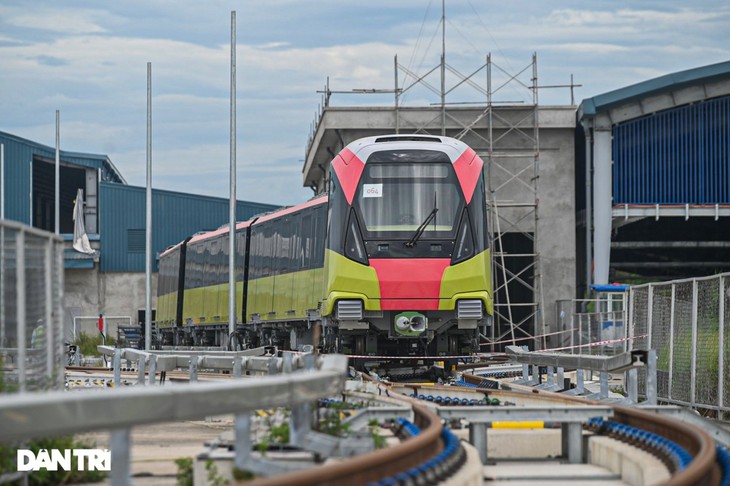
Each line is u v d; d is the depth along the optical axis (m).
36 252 22.33
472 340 60.72
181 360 45.16
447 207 57.38
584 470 25.08
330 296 56.94
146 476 23.75
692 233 125.31
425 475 19.08
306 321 72.56
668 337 49.69
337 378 21.33
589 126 111.62
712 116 111.19
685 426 24.19
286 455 22.08
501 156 114.31
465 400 37.88
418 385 45.47
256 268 87.94
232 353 48.41
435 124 112.88
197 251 111.81
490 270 58.22
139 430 36.50
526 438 28.17
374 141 59.31
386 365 62.94
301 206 73.56
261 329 86.69
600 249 111.50
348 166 58.19
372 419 28.02
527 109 114.31
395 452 19.12
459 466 21.28
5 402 13.80
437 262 56.59
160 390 15.72
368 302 56.34
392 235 56.84
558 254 116.12
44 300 23.06
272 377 18.75
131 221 166.00
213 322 102.19
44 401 14.19
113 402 14.95
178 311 118.62
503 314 119.88
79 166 162.00
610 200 111.31
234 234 83.94
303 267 71.44
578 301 111.50
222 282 99.44
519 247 119.94
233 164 85.31
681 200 111.81
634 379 38.47
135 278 165.50
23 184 150.75
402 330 56.31
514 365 76.88
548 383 50.59
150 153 105.69
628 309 57.97
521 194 115.88
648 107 110.75
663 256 130.25
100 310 164.62
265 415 31.38
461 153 58.62
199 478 21.08
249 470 18.33
